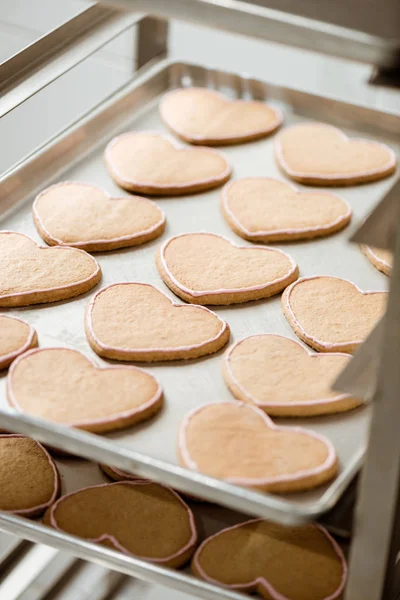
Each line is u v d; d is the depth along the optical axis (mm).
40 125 1194
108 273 952
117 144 1051
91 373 868
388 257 962
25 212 994
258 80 1106
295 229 982
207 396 868
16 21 1187
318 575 830
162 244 966
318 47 729
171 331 899
